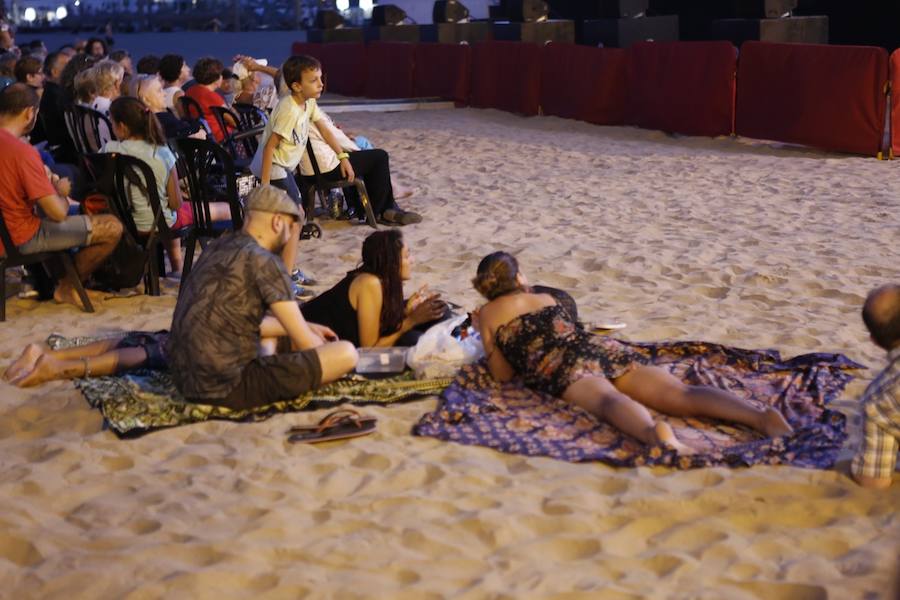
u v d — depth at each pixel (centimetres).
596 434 446
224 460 431
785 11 1606
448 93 1883
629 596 329
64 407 489
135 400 483
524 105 1692
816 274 700
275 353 524
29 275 689
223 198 733
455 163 1234
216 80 1037
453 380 499
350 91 2164
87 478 421
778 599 330
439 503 391
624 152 1283
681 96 1398
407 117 1733
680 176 1098
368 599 331
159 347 530
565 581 338
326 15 2398
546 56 1650
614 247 786
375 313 534
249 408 475
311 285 707
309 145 856
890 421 383
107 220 650
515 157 1266
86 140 848
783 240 799
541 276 713
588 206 955
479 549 362
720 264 727
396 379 507
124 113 663
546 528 374
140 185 666
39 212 707
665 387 460
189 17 3959
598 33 1872
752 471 406
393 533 371
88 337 566
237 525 380
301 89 768
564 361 468
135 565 354
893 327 391
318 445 446
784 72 1260
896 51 1140
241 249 470
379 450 436
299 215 488
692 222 874
